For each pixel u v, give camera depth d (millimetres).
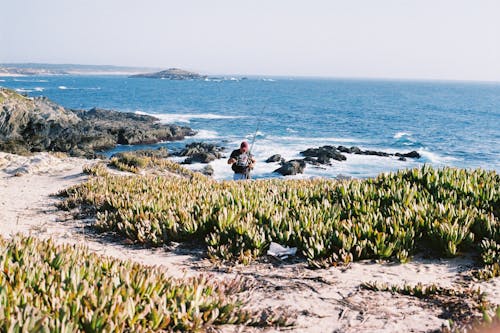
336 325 4395
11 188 15062
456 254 6609
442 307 4738
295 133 66688
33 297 3916
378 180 10586
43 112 52656
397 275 5961
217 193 10344
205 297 4566
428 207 7836
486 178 9547
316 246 6715
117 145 56531
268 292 5434
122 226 8891
